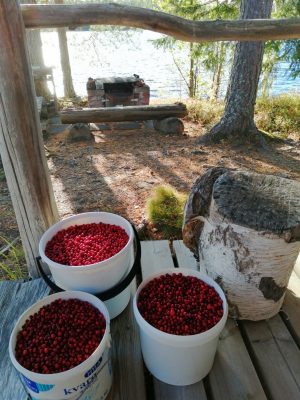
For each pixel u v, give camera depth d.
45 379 0.97
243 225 1.30
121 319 1.56
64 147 4.63
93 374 1.06
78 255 1.47
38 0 7.65
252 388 1.26
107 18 1.43
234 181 1.54
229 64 7.04
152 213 2.57
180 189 3.30
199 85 8.10
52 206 1.73
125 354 1.40
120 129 5.41
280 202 1.41
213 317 1.22
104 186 3.38
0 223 2.72
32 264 1.80
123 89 6.17
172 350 1.14
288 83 9.10
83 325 1.21
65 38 7.52
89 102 5.92
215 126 4.78
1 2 1.24
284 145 4.71
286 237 1.28
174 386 1.27
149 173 3.70
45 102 5.99
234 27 1.54
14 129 1.45
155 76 10.32
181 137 5.02
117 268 1.42
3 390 1.24
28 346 1.14
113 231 1.68
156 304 1.29
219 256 1.45
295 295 1.72
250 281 1.42
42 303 1.31
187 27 1.51
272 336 1.48
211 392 1.27
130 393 1.25
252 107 4.62
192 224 1.64
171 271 1.49
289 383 1.28
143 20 1.47
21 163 1.53
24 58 1.39
